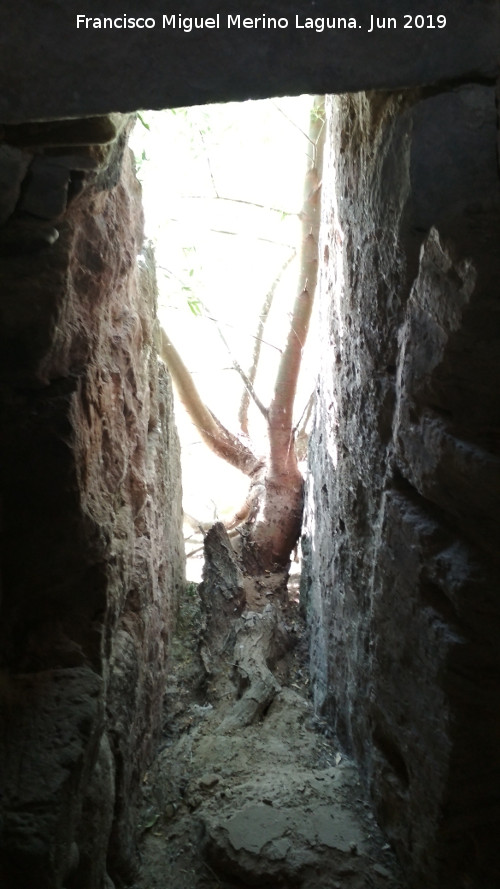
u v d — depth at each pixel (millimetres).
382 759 2473
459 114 1496
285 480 4711
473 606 1881
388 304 2072
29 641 2027
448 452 1823
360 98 2008
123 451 2441
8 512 1938
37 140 1538
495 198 1515
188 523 5715
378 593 2320
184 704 3461
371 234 2051
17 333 1764
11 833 1574
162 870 2486
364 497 2520
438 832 2123
